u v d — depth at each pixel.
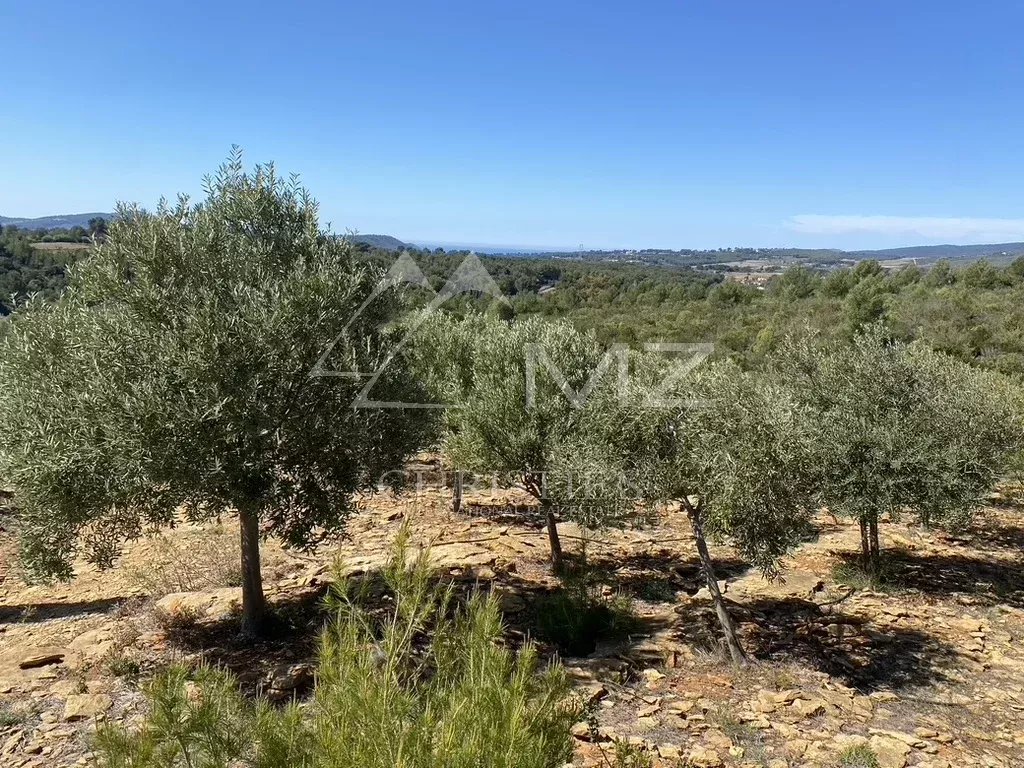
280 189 7.86
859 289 45.53
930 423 9.86
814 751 5.73
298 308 6.65
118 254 6.89
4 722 5.80
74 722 5.84
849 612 9.22
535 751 3.08
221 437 6.15
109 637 7.69
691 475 7.41
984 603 9.73
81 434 6.07
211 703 3.41
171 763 3.24
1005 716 6.55
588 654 7.87
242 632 7.72
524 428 9.91
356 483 7.38
